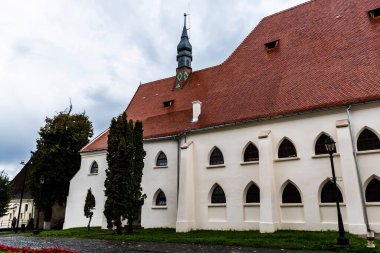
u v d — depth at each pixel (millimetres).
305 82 24234
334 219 20203
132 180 25609
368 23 24641
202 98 33031
